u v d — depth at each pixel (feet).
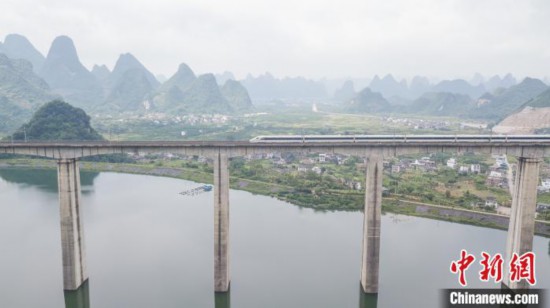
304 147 271.69
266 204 537.24
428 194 538.47
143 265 328.49
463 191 565.53
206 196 566.77
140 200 538.88
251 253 358.02
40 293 281.95
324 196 553.23
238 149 271.69
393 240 395.75
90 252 354.13
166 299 276.41
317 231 422.82
